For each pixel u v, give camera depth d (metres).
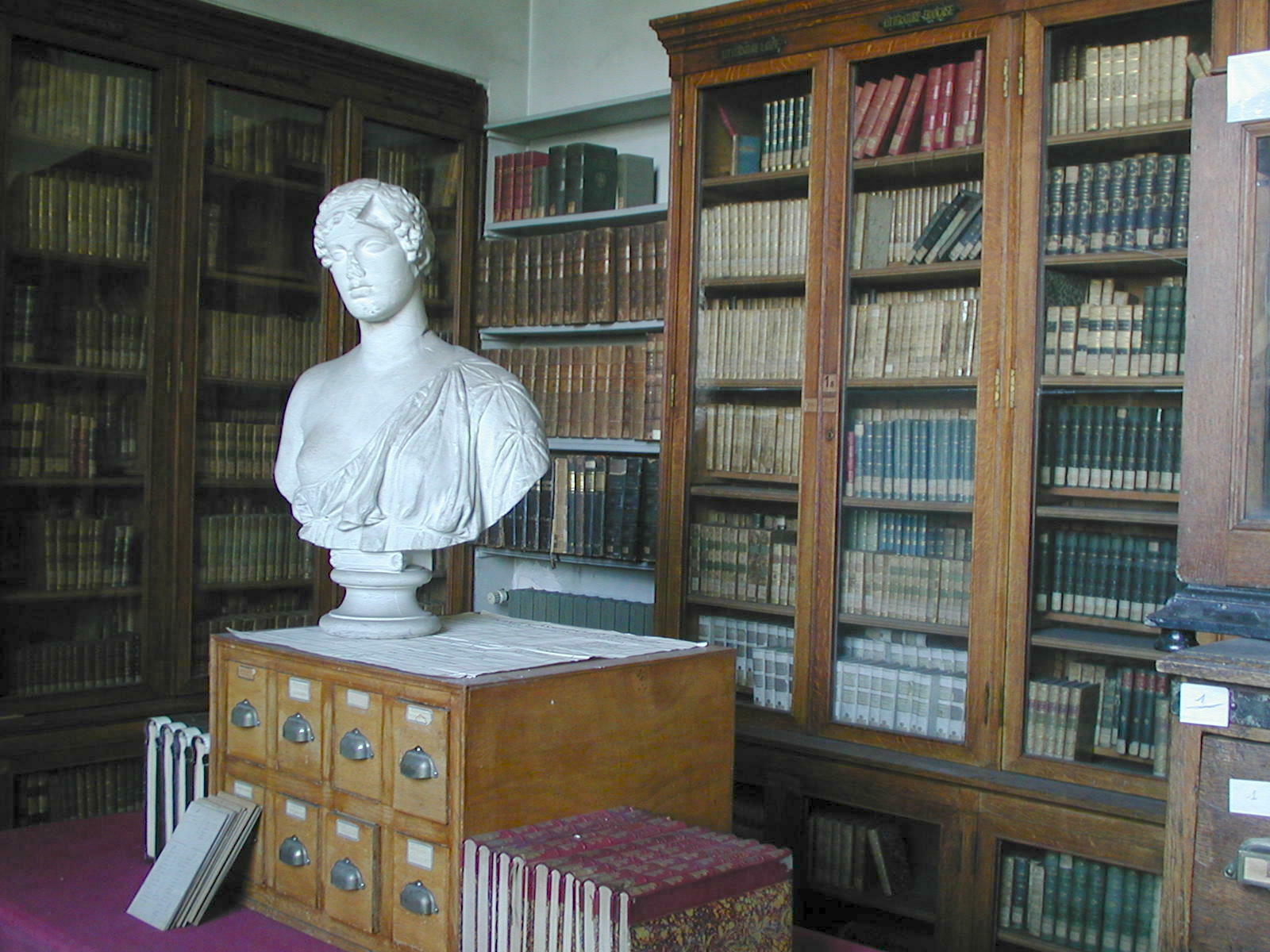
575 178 4.50
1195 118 1.90
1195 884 1.75
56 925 2.16
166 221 3.93
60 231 3.71
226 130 4.09
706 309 3.84
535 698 1.99
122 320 3.86
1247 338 1.85
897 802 3.31
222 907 2.30
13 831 2.71
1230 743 1.72
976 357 3.29
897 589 3.44
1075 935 3.02
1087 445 3.11
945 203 3.35
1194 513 1.90
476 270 4.79
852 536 3.53
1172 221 3.00
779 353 3.68
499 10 4.97
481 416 2.41
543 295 4.55
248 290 4.16
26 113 3.61
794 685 3.61
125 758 3.83
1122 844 2.93
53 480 3.72
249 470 4.20
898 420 3.43
